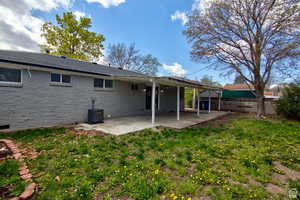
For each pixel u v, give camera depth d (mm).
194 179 2572
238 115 12211
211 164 3217
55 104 6418
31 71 5684
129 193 2150
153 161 3246
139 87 10984
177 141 4727
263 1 9172
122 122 7711
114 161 3209
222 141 4910
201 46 11227
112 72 9219
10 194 2014
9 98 5184
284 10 8797
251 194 2213
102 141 4492
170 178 2611
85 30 20516
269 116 11250
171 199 2070
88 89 7691
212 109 17094
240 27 9992
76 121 7219
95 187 2283
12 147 3689
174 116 10781
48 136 4805
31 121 5719
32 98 5727
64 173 2625
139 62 27969
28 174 2523
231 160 3430
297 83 10172
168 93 14180
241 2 9531
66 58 8992
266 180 2615
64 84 6699
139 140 4758
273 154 3846
